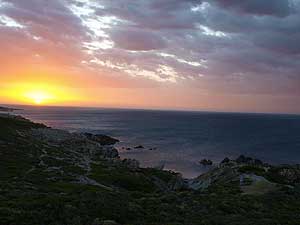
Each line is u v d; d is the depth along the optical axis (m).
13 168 48.12
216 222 21.36
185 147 144.38
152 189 51.34
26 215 17.73
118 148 133.25
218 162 110.12
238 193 38.94
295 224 23.33
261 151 140.00
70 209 19.47
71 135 107.50
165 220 20.55
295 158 123.81
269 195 36.31
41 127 107.69
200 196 32.75
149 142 157.12
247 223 21.84
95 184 45.66
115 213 20.12
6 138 73.44
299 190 41.41
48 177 44.97
